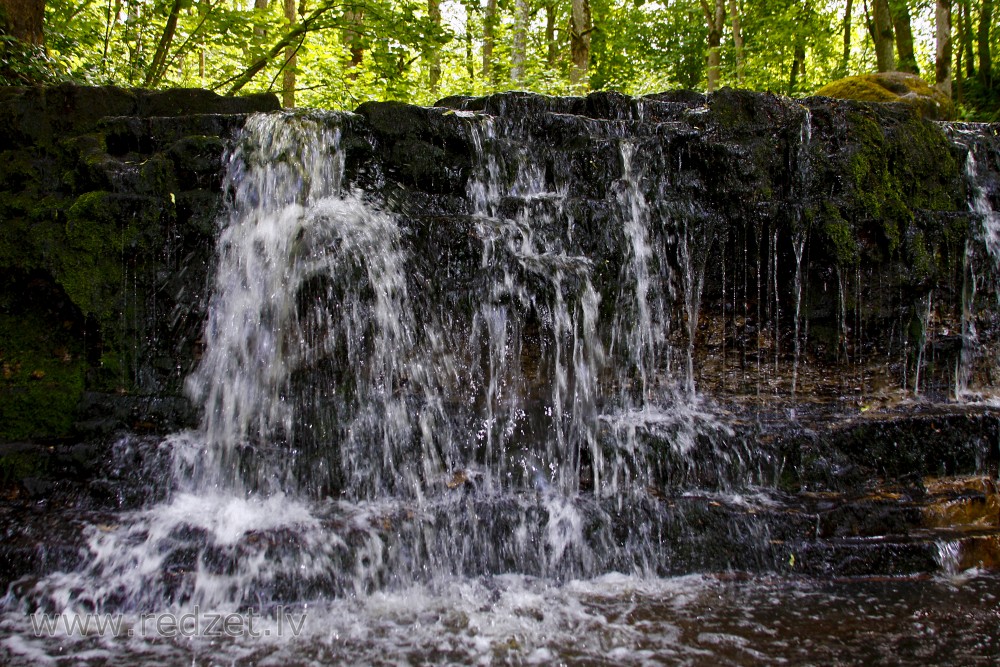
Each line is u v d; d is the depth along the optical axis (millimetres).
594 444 4363
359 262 4371
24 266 4316
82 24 8742
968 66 16484
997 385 5457
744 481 4387
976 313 5355
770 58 16844
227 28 9000
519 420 4520
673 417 4746
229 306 4410
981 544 4062
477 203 4961
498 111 5383
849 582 3838
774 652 3074
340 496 4152
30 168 4562
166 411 4238
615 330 4789
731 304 5008
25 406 4320
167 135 4715
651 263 4891
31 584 3457
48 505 4004
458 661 3006
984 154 5906
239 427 4293
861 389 5109
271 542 3588
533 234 4781
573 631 3270
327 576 3570
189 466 4125
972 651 3078
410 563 3746
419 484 4258
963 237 5223
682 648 3107
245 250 4426
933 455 4594
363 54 11383
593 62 18500
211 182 4512
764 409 4969
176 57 9859
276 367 4348
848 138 5109
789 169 5078
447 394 4496
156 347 4426
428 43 9656
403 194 4832
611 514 4020
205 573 3492
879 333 5113
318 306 4352
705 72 20656
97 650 3074
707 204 5004
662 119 5762
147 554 3557
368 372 4395
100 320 4324
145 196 4387
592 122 5465
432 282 4508
